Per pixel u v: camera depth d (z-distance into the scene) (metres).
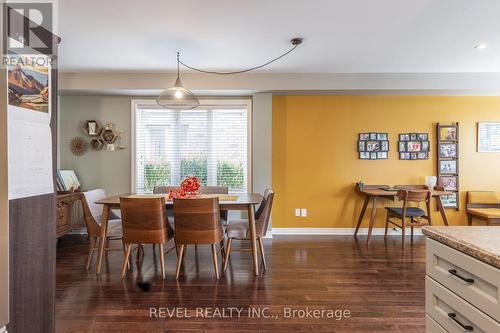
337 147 4.61
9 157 1.10
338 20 2.59
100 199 3.23
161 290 2.55
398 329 1.97
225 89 4.17
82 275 2.88
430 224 3.97
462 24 2.67
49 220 1.34
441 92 4.34
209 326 2.01
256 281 2.74
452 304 1.17
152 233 2.78
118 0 2.25
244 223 3.22
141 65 3.79
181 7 2.36
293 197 4.62
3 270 0.98
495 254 0.96
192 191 3.21
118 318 2.11
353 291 2.52
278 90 4.23
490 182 4.55
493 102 4.55
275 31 2.81
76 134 4.55
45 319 1.31
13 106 1.11
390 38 2.97
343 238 4.34
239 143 4.66
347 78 4.13
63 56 3.45
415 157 4.56
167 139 4.64
